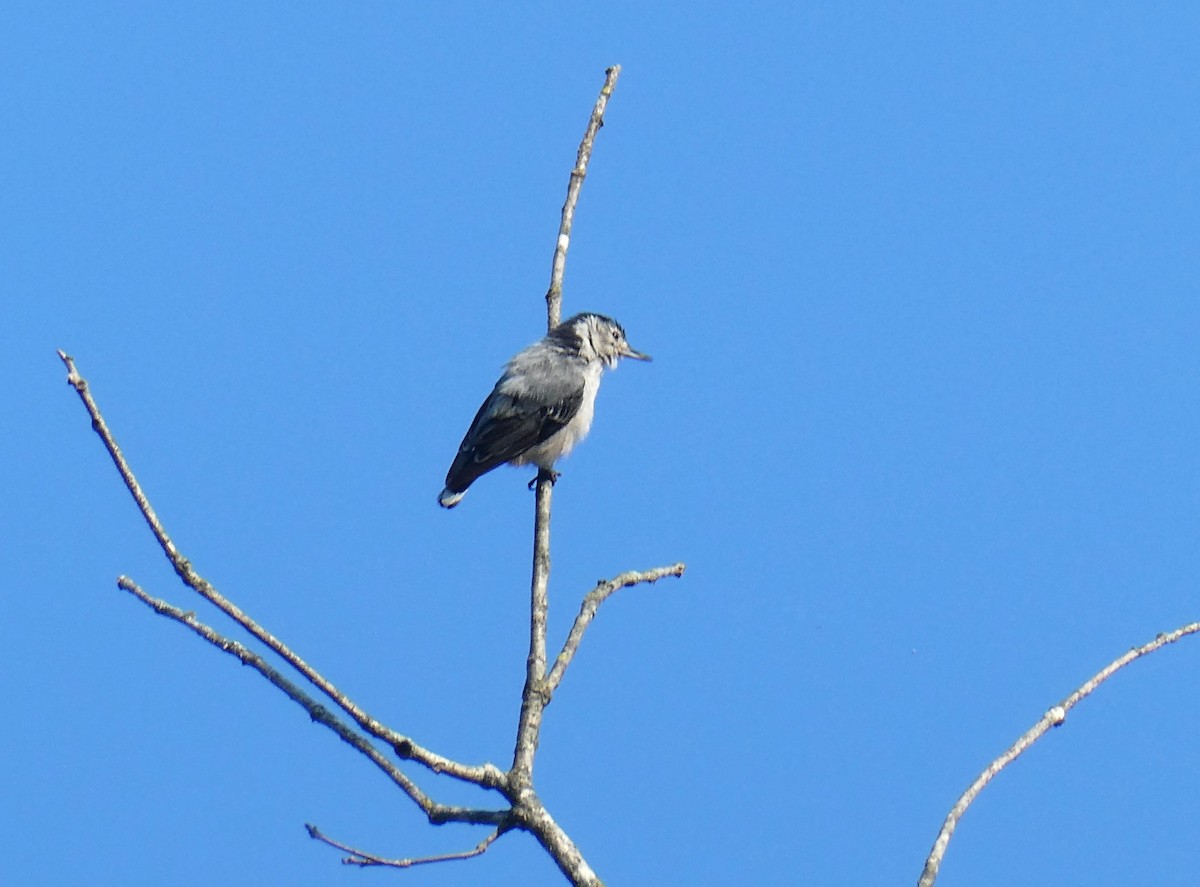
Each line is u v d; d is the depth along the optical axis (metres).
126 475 9.06
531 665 11.08
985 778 8.73
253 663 9.21
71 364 8.99
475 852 9.11
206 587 9.07
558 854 9.12
